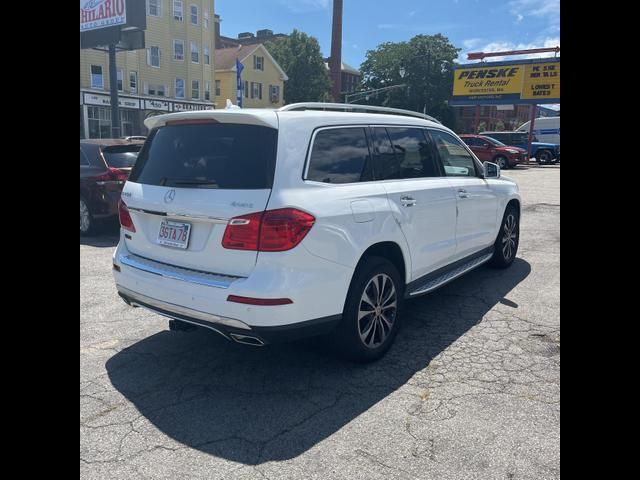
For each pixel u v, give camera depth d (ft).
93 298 17.76
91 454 9.18
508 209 20.68
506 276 20.15
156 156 12.54
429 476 8.59
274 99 181.57
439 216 15.02
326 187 11.36
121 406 10.82
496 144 85.40
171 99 133.39
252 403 10.94
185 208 11.13
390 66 245.65
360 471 8.71
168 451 9.30
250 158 10.88
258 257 10.32
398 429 9.93
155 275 11.66
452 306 16.80
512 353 13.24
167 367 12.65
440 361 12.84
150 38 128.06
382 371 12.33
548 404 10.75
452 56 241.14
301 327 10.66
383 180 13.17
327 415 10.44
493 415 10.37
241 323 10.34
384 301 12.86
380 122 13.69
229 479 8.55
